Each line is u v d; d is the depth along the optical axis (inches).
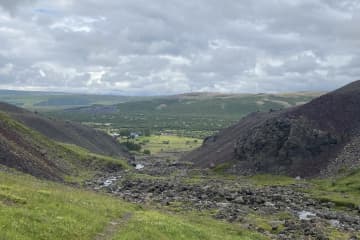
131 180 5629.9
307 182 5590.6
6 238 1135.6
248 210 3538.4
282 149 6520.7
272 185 5403.5
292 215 3393.2
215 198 4116.6
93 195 3120.1
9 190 1935.3
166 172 7214.6
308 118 6934.1
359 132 6535.4
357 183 5032.0
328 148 6397.6
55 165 5689.0
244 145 7066.9
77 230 1493.6
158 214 2443.4
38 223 1400.1
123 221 1967.3
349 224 3225.9
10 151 4569.4
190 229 1961.1
